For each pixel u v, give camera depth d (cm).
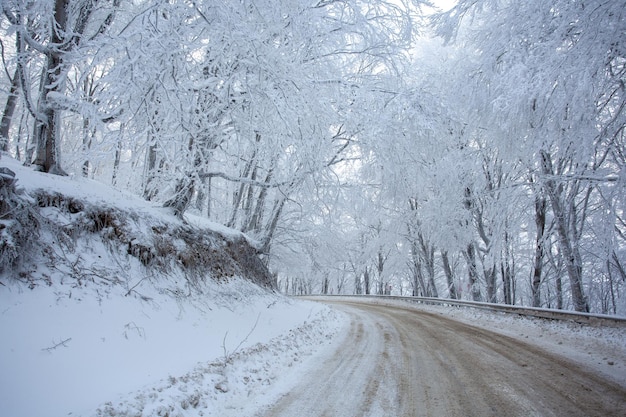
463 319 1391
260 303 1120
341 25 961
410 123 938
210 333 685
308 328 1042
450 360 673
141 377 446
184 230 985
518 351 756
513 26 899
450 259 2736
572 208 1341
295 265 2633
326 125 891
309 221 1894
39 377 380
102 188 895
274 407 436
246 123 789
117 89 598
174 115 698
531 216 1491
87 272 599
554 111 807
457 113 1078
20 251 505
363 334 1005
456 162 1488
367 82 1023
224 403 449
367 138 962
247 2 721
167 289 745
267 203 2162
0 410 323
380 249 2562
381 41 1017
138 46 579
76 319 498
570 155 907
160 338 574
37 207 579
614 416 406
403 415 409
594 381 539
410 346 813
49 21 624
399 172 1074
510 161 1148
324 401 455
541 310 1091
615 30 639
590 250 1758
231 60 743
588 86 680
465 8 1076
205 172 951
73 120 1030
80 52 602
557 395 475
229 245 1249
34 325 445
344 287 5222
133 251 737
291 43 812
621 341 761
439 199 1653
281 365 639
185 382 459
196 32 725
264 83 748
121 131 688
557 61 714
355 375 573
